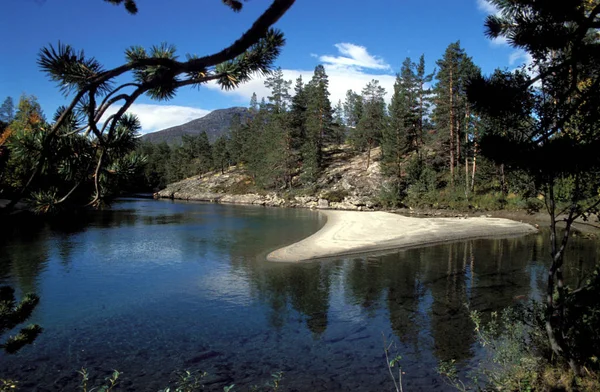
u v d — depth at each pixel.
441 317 10.72
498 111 3.36
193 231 28.86
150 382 7.44
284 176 68.31
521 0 3.43
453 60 45.09
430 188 48.00
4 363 8.20
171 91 2.35
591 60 3.16
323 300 12.53
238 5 2.38
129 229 29.61
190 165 99.75
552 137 3.41
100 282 14.69
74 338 9.55
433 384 7.05
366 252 21.00
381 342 9.15
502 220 34.31
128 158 2.19
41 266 17.12
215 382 7.43
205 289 13.83
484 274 15.57
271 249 21.66
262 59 2.33
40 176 1.95
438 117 48.06
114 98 1.92
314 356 8.52
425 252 20.91
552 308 4.70
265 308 11.79
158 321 10.70
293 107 68.69
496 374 6.32
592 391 4.40
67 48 1.83
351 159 73.00
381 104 69.88
